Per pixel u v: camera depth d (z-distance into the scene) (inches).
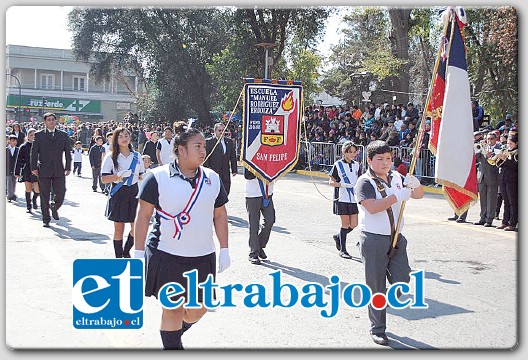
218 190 185.8
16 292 271.0
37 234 404.5
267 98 349.7
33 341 215.5
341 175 347.9
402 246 223.8
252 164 335.6
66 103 2487.7
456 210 228.8
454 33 226.5
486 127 671.1
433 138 230.4
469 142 225.9
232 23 1203.2
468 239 414.6
